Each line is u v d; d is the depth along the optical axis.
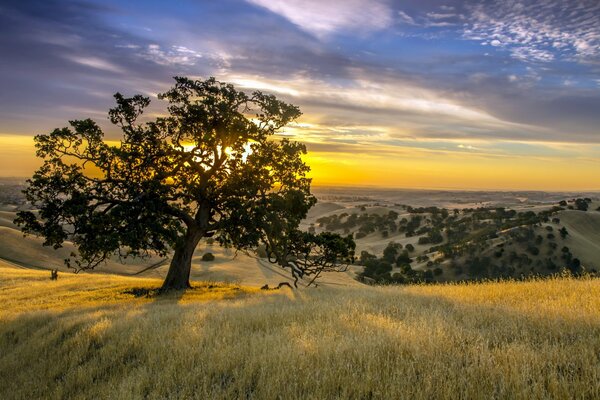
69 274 41.78
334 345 6.03
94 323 10.21
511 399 4.09
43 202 21.73
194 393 5.36
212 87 24.28
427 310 8.66
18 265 67.06
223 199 25.53
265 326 8.30
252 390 5.30
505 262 117.25
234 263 76.62
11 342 10.91
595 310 7.34
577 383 4.22
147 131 24.38
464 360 5.21
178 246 25.59
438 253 130.00
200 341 7.17
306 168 25.14
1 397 7.12
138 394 5.54
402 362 5.13
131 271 72.31
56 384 7.01
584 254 120.19
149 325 9.14
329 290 18.69
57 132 21.38
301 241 28.03
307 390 4.86
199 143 24.59
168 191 23.53
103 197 22.94
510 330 6.40
